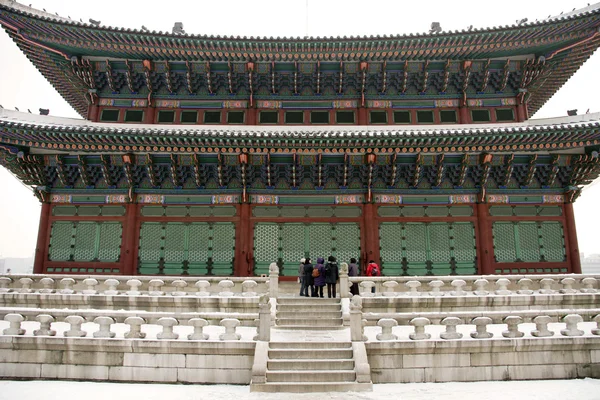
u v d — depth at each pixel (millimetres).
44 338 15891
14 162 27969
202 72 30781
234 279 21281
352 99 31500
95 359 15781
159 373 15547
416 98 31453
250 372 15461
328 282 22000
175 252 28375
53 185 29422
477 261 28172
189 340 15742
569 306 20234
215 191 29047
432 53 29328
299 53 29031
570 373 15906
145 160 28312
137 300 19984
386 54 29297
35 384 15234
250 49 28672
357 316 16203
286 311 19406
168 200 29016
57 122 28734
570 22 26906
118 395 14156
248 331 18328
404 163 28484
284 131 27625
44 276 22125
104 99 31375
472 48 28781
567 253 28422
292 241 28562
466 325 19828
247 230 28516
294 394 14125
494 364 15750
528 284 21438
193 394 14250
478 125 29641
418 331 16062
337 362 15250
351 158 28438
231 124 31000
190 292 21656
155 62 30547
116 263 28141
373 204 28828
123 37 28031
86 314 16328
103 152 27953
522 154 28234
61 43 28547
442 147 26719
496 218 28719
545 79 32688
